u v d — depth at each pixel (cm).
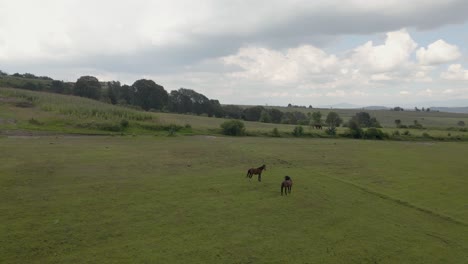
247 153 4844
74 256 1576
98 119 6881
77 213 2089
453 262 1812
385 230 2167
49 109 7512
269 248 1791
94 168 3306
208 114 16975
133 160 3825
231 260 1636
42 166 3212
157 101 17288
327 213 2384
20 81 16275
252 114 15925
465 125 18275
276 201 2561
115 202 2331
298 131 8294
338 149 5897
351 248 1870
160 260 1590
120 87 18262
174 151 4675
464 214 2611
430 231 2225
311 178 3409
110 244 1717
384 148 6412
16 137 5097
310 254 1761
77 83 15800
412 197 2980
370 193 3016
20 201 2241
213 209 2308
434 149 6688
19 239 1695
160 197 2500
